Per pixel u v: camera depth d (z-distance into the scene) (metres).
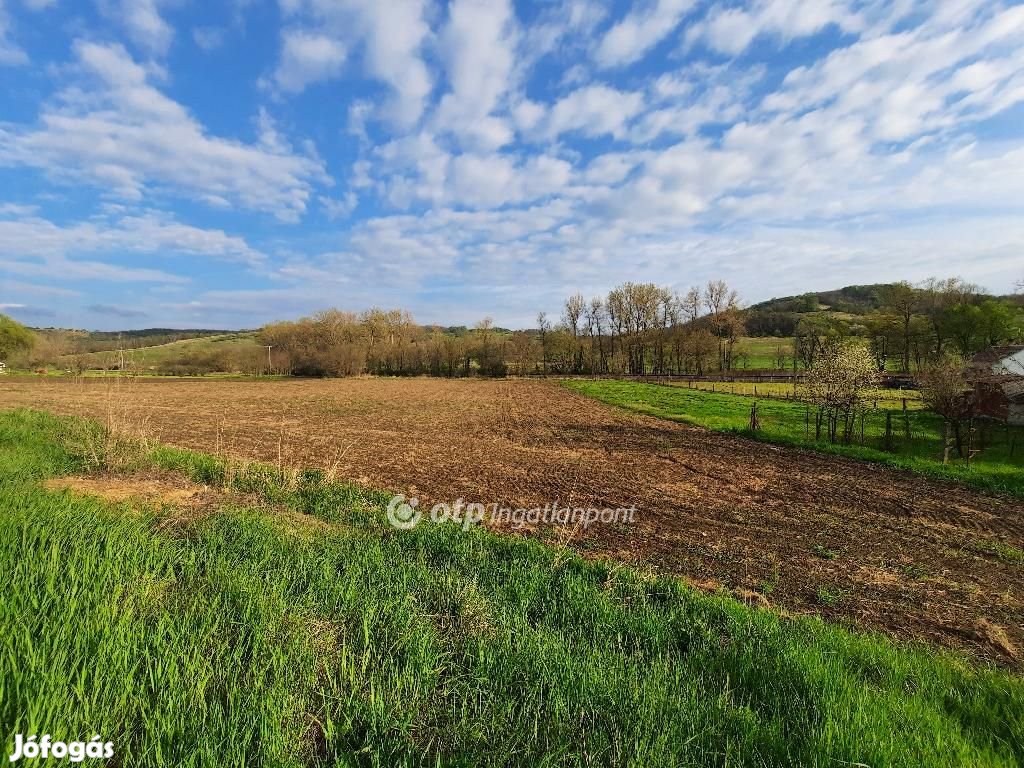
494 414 30.78
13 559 4.02
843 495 12.12
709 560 7.79
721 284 74.69
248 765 2.42
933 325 56.19
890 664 4.45
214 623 3.59
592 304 86.19
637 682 3.57
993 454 18.59
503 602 4.91
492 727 2.92
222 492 9.08
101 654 2.82
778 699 3.61
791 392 44.59
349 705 2.90
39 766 2.04
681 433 22.97
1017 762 3.18
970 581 7.29
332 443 19.27
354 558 5.62
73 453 10.95
